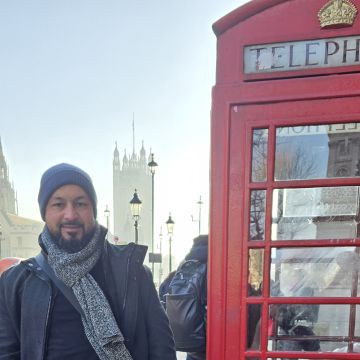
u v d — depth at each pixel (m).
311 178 2.07
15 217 64.69
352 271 2.09
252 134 2.08
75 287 1.95
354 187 2.07
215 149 2.12
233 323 2.11
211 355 2.14
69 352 1.90
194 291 2.92
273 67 2.06
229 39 2.10
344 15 1.97
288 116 2.04
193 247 3.19
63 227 2.01
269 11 2.06
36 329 1.92
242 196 2.09
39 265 2.02
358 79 1.97
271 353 2.08
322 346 2.13
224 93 2.11
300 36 2.02
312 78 2.01
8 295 2.01
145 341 2.08
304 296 2.10
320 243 2.02
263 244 2.06
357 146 2.04
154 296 2.20
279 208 2.11
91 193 2.10
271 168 2.04
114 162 90.44
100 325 1.90
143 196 88.38
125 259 2.12
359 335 2.14
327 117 2.00
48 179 2.06
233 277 2.11
